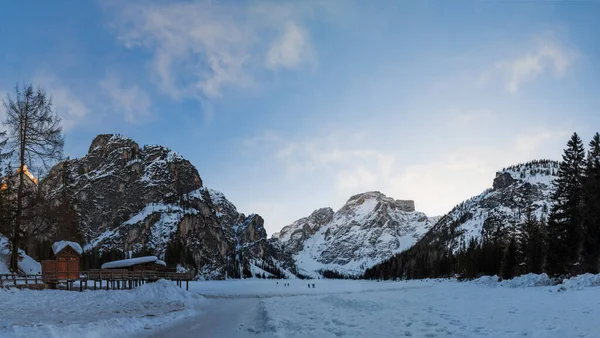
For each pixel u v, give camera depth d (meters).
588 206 57.12
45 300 36.28
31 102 47.97
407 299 38.22
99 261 169.75
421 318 23.08
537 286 47.00
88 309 31.12
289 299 43.59
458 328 18.91
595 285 34.22
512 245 86.69
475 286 62.31
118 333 21.19
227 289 106.88
